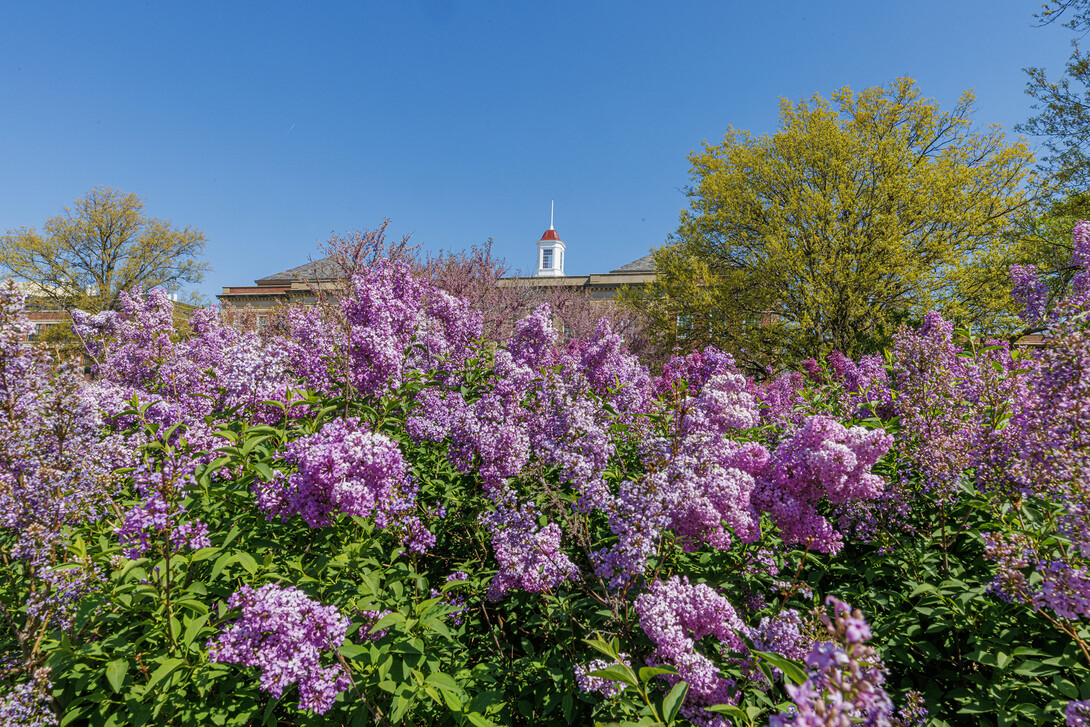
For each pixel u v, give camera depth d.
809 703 1.53
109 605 3.27
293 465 3.83
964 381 4.28
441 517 4.15
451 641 3.41
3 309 3.45
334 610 2.59
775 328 26.61
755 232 29.45
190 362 6.68
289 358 5.59
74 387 3.74
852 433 3.34
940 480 3.53
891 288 25.34
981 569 3.60
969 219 24.62
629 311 33.41
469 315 8.34
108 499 3.64
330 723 2.90
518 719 3.37
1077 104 21.92
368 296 5.71
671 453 3.80
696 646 3.00
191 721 2.88
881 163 26.12
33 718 2.78
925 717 2.84
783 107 28.81
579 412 4.36
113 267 44.06
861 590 3.55
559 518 4.26
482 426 4.59
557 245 70.81
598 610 3.38
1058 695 2.68
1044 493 3.02
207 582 3.47
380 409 5.58
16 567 3.35
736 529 3.13
